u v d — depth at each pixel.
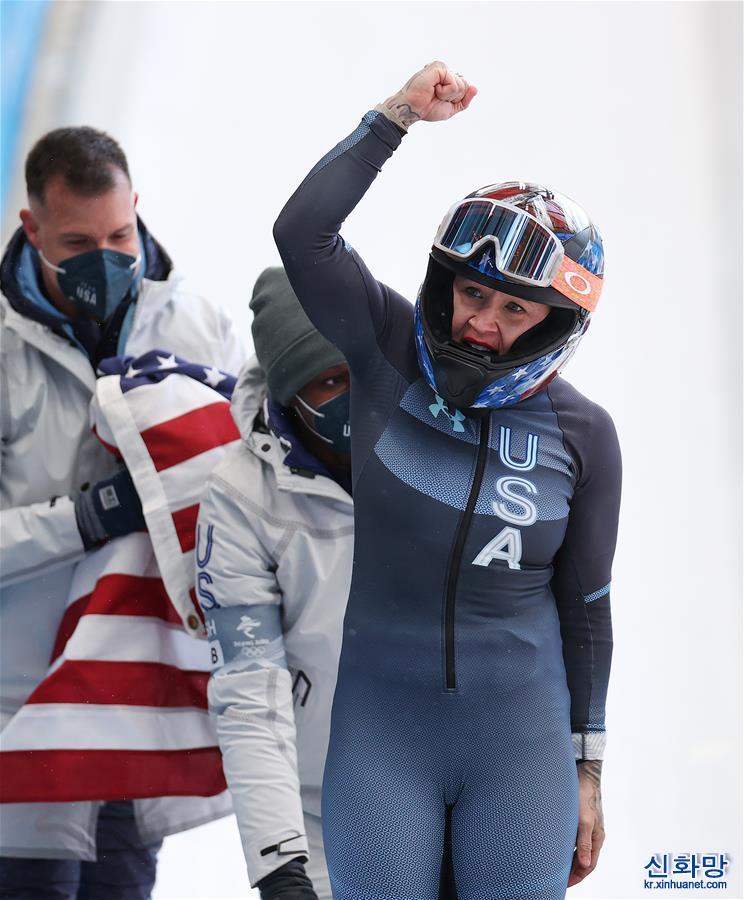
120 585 11.70
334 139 31.06
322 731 10.35
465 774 9.00
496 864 8.78
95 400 11.93
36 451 12.38
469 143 29.81
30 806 11.87
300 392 10.37
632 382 22.58
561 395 9.41
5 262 12.49
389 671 9.04
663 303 24.73
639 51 33.22
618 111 31.03
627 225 27.12
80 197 12.20
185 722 11.72
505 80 32.47
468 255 8.55
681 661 17.22
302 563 10.30
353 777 8.91
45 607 12.26
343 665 9.30
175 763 11.56
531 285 8.55
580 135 30.23
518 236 8.53
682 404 22.05
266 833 9.48
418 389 9.20
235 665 10.10
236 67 33.78
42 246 12.41
